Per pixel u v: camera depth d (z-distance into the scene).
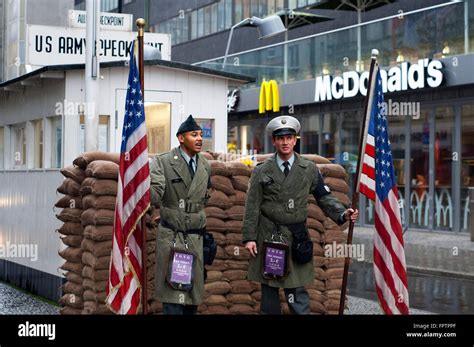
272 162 7.09
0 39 21.31
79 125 10.91
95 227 7.77
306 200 7.12
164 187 6.84
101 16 13.87
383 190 6.98
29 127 12.26
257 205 7.09
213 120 12.27
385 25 22.69
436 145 22.22
